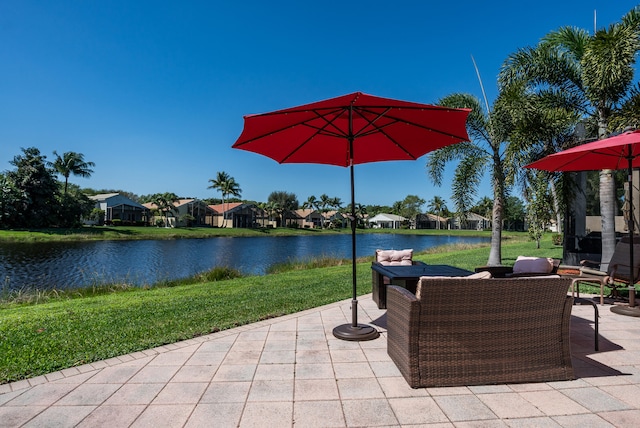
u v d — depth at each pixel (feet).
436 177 34.99
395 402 8.00
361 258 53.72
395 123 13.07
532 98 27.66
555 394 8.32
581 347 11.34
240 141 12.88
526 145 26.99
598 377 9.18
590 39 23.97
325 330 13.46
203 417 7.45
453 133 13.05
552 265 15.67
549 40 28.81
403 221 289.12
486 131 33.14
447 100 33.37
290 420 7.32
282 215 247.50
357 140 15.06
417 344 8.69
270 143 13.93
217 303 18.49
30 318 15.75
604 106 25.03
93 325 14.28
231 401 8.11
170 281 36.86
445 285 8.38
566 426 7.07
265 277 30.99
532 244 75.05
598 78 23.08
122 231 152.97
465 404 7.89
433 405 7.87
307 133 13.84
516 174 28.32
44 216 135.74
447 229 278.46
